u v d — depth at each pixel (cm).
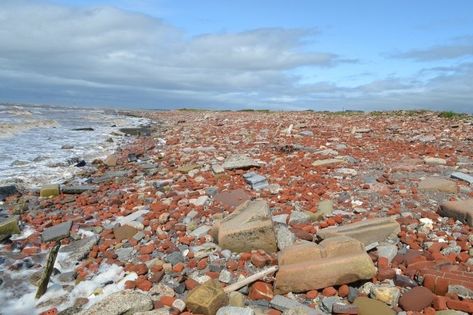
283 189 1117
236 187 1172
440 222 848
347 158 1480
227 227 748
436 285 580
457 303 538
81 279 692
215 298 566
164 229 873
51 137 2831
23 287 686
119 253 782
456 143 1823
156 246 797
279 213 928
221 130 2972
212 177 1317
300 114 4638
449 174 1235
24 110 6362
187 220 922
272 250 729
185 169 1455
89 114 6944
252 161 1419
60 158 1938
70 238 877
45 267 694
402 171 1287
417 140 1947
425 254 698
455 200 970
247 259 700
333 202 997
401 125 2584
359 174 1258
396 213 905
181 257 737
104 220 988
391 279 622
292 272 600
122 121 4972
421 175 1227
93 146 2434
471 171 1274
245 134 2566
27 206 1151
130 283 651
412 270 641
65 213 1077
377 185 1112
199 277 659
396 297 566
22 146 2294
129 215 983
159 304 591
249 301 596
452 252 705
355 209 937
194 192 1134
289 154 1677
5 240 878
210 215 944
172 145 2350
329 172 1300
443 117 2905
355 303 559
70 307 609
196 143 2281
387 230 766
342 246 634
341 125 2852
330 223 855
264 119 3944
